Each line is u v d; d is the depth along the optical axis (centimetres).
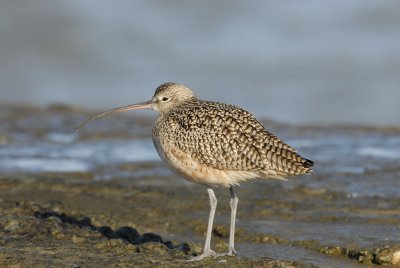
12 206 1388
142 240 1227
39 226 1195
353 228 1334
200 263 1069
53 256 1081
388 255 1158
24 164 1784
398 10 3547
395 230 1316
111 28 3438
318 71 3042
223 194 1576
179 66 3097
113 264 1054
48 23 3419
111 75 3027
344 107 2753
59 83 2966
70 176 1708
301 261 1172
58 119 2212
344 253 1212
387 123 2612
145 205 1498
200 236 1335
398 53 3206
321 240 1267
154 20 3516
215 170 1117
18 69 3069
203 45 3291
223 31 3425
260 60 3144
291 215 1424
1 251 1094
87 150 1923
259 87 2906
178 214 1446
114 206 1484
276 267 1053
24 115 2245
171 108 1212
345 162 1798
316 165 1770
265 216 1425
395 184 1622
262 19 3534
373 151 1905
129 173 1742
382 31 3400
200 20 3522
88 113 2323
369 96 2841
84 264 1052
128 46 3291
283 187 1616
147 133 2109
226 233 1344
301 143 1983
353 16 3528
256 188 1616
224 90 2870
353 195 1552
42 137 2020
